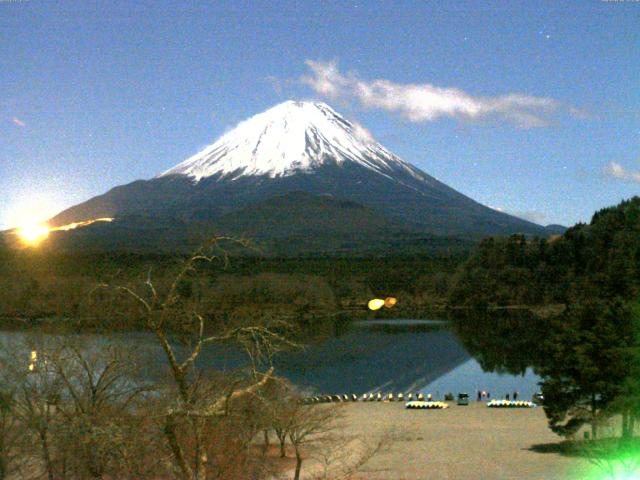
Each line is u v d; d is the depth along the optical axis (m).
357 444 57.59
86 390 34.34
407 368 134.75
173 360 23.48
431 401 94.44
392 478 47.00
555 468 50.16
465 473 48.91
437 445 59.28
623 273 146.38
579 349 56.12
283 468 46.66
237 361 60.50
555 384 57.44
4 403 33.75
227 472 31.30
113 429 27.97
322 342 165.75
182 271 23.34
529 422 75.69
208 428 28.23
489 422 75.44
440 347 162.88
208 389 28.62
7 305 149.62
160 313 23.89
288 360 136.00
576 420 57.22
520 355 150.62
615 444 53.81
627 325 57.47
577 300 190.88
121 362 41.78
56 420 33.16
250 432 31.02
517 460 53.47
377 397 100.75
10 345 42.28
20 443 34.28
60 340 45.38
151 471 28.72
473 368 135.00
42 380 36.75
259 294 181.25
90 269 197.62
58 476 32.97
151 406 30.17
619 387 55.31
